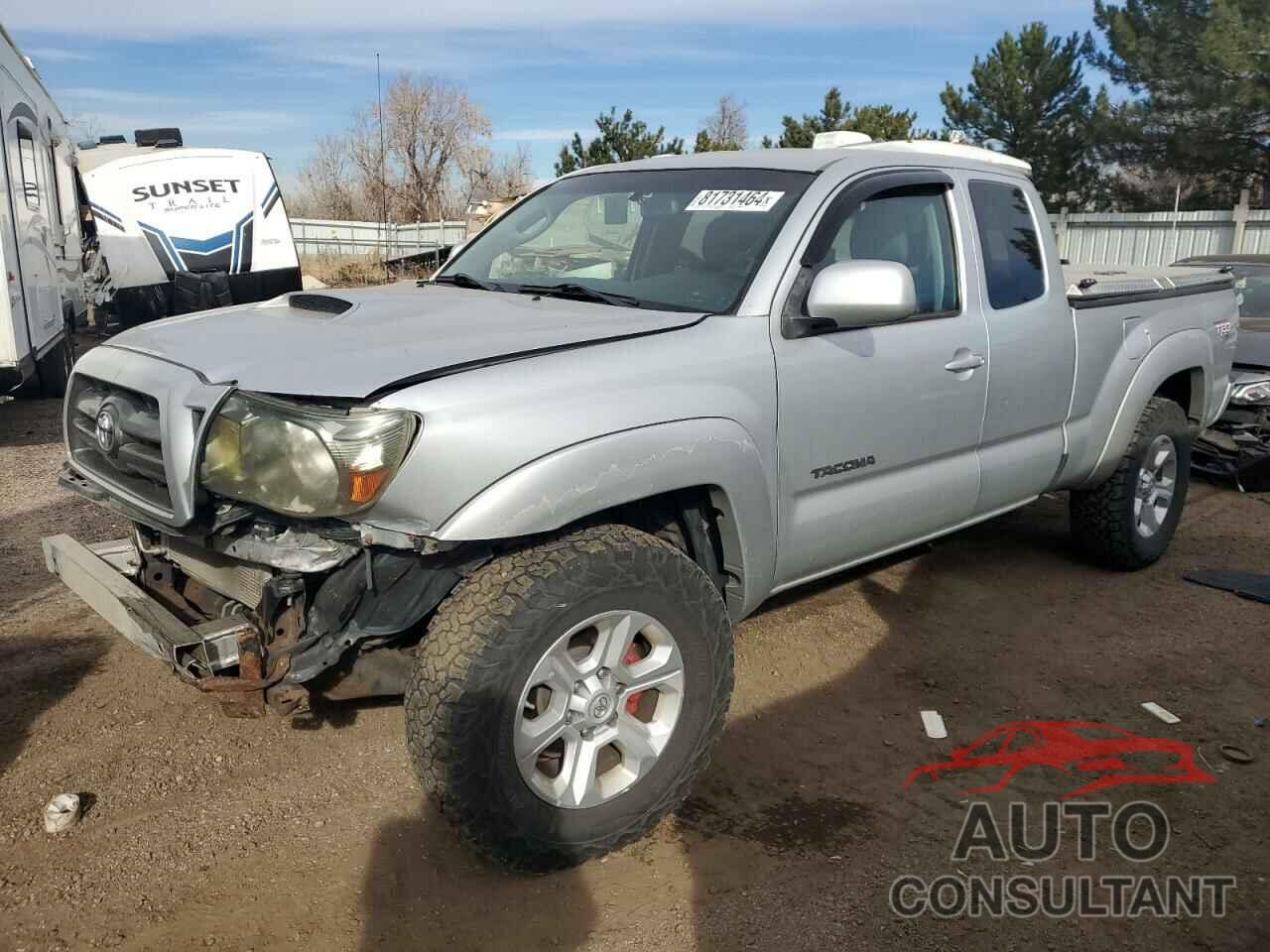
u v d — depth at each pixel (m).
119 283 10.88
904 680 4.17
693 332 3.20
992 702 4.01
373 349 2.86
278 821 3.15
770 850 3.07
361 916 2.75
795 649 4.40
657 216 3.91
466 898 2.83
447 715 2.61
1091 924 2.79
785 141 25.02
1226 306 5.82
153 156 11.02
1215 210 19.94
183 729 3.64
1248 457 7.09
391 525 2.62
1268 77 18.67
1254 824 3.25
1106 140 21.91
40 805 3.19
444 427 2.60
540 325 3.14
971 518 4.36
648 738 3.02
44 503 6.29
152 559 3.50
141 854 2.98
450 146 40.97
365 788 3.33
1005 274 4.36
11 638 4.30
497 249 4.35
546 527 2.71
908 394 3.79
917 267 4.00
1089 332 4.75
